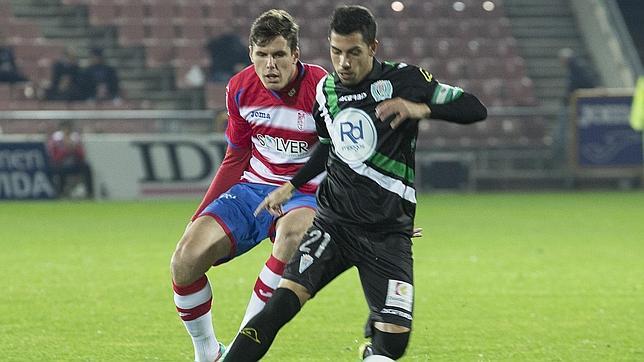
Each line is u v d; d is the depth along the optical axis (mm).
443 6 104500
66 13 97250
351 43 18797
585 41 105188
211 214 22469
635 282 38500
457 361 24703
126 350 25891
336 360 24828
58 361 24578
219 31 98375
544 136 91312
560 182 90250
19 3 96875
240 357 18516
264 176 23656
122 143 78562
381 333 18906
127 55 95500
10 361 24547
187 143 79250
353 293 35531
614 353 25781
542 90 101312
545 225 60500
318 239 19547
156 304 33062
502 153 89062
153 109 91438
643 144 89188
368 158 19312
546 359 25016
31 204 75188
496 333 28359
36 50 93312
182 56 95188
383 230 19406
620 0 118312
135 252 47031
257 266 43062
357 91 19391
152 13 97875
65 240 51969
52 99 86938
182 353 25547
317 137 23312
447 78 99188
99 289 36219
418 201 79000
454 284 37781
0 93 86375
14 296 34656
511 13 106875
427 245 50312
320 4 102625
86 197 78312
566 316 31234
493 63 100812
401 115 18172
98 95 87688
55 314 31203
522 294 35531
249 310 21938
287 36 21984
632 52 100188
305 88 23078
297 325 29438
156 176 79000
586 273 40812
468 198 82375
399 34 102188
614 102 89062
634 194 87375
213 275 40188
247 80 23391
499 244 50812
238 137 23875
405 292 19031
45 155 77562
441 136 90562
